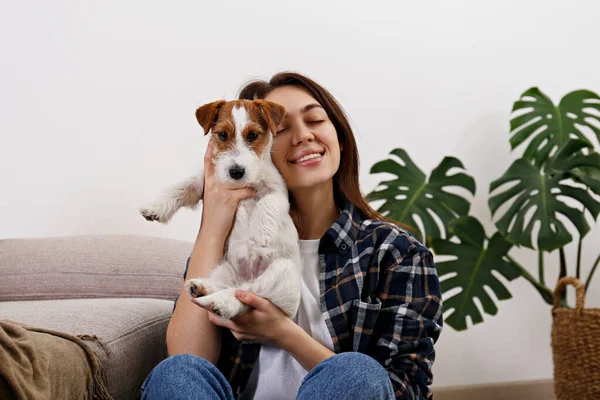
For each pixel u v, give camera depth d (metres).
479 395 2.94
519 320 3.03
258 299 1.27
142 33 2.62
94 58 2.58
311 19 2.80
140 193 2.58
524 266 3.05
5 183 2.51
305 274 1.48
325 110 1.57
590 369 2.45
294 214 1.58
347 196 1.59
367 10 2.88
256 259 1.42
